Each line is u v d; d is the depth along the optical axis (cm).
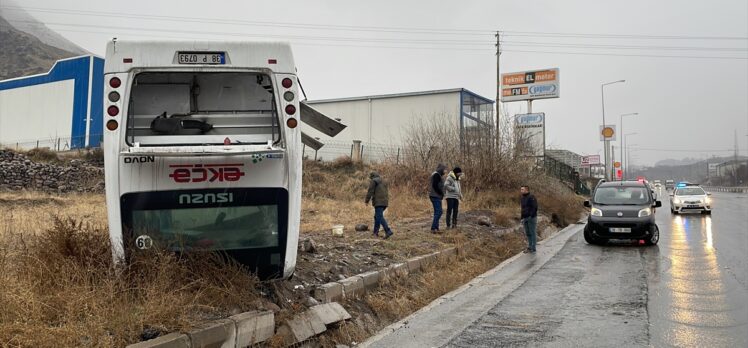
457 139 2389
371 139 3619
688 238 1628
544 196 2408
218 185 598
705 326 648
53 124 4184
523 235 1662
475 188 2211
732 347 568
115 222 578
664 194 6744
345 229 1336
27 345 435
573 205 2711
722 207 3353
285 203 619
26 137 4322
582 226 2198
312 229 1315
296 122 625
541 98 4353
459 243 1238
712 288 869
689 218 2480
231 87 681
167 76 657
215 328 518
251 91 684
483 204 2062
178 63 596
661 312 718
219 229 604
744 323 655
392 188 2280
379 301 776
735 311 714
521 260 1245
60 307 501
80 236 614
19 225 1070
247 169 606
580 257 1266
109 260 584
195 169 592
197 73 623
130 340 477
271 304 621
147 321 502
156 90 659
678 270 1050
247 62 612
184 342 488
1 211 1603
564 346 586
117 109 583
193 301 553
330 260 891
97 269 562
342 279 800
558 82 4303
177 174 588
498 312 748
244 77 673
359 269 887
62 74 4175
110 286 527
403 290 870
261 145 613
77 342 457
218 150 586
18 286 505
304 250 919
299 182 628
